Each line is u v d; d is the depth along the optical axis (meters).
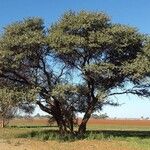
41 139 43.00
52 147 36.53
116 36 42.81
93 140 41.91
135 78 42.88
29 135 47.34
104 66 42.22
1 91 42.50
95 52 43.94
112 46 43.00
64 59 45.09
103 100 45.28
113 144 38.34
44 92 45.28
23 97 41.47
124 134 50.62
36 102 43.94
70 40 41.34
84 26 42.69
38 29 45.66
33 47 42.53
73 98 46.38
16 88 43.72
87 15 43.16
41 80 45.94
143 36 44.66
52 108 47.00
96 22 43.19
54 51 42.81
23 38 41.81
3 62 42.50
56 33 42.59
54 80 46.09
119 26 43.44
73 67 45.72
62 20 44.22
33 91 42.00
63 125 47.38
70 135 44.56
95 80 44.94
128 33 42.97
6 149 34.91
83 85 45.31
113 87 46.03
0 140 42.72
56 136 43.81
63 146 37.22
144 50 43.72
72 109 47.00
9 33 44.44
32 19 45.16
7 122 84.69
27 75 45.97
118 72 43.66
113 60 45.34
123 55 45.41
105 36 42.19
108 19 44.03
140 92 47.00
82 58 44.72
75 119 48.59
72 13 44.38
